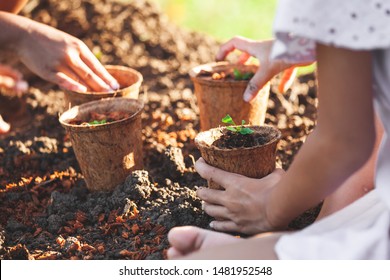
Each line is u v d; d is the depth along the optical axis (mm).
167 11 6469
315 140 1600
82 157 2719
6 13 2520
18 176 3004
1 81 2439
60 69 2592
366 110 1511
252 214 2104
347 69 1476
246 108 2980
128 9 4691
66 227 2521
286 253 1625
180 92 3809
